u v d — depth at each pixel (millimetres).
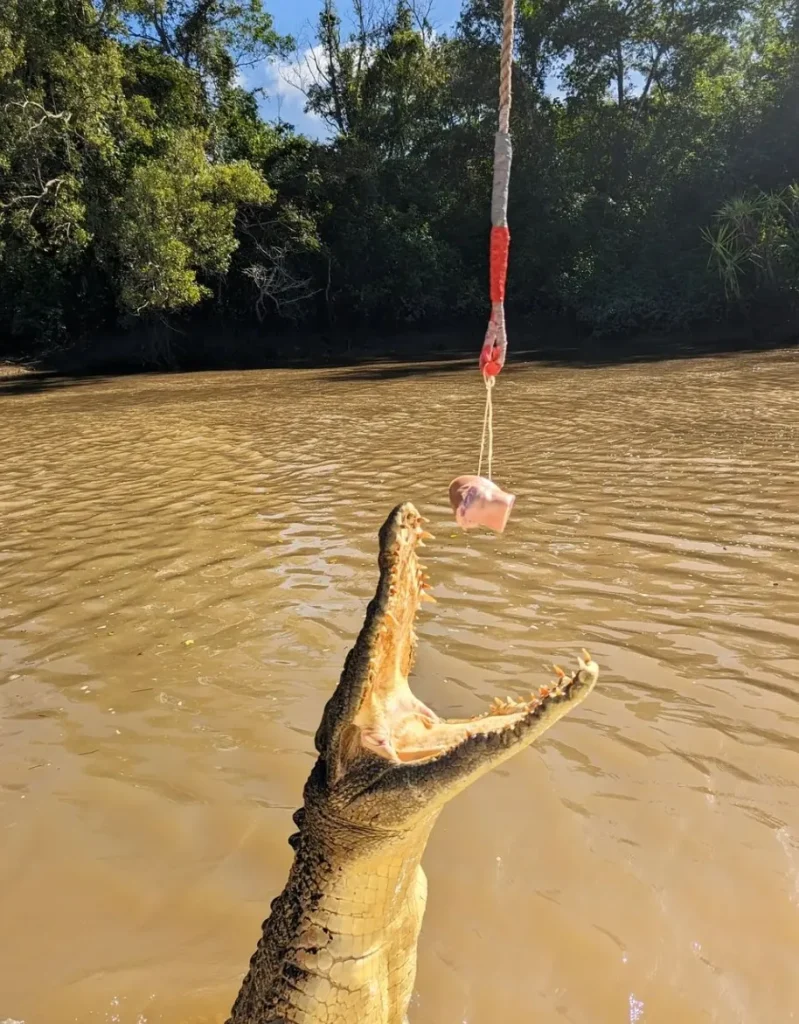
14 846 4219
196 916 3775
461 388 19625
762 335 29328
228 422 15922
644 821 4070
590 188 36188
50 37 26156
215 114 33719
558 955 3395
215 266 30578
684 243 33312
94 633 6477
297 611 6664
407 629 2719
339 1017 2670
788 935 3350
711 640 5711
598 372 21594
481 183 37781
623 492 9211
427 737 2617
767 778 4289
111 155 27641
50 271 30344
